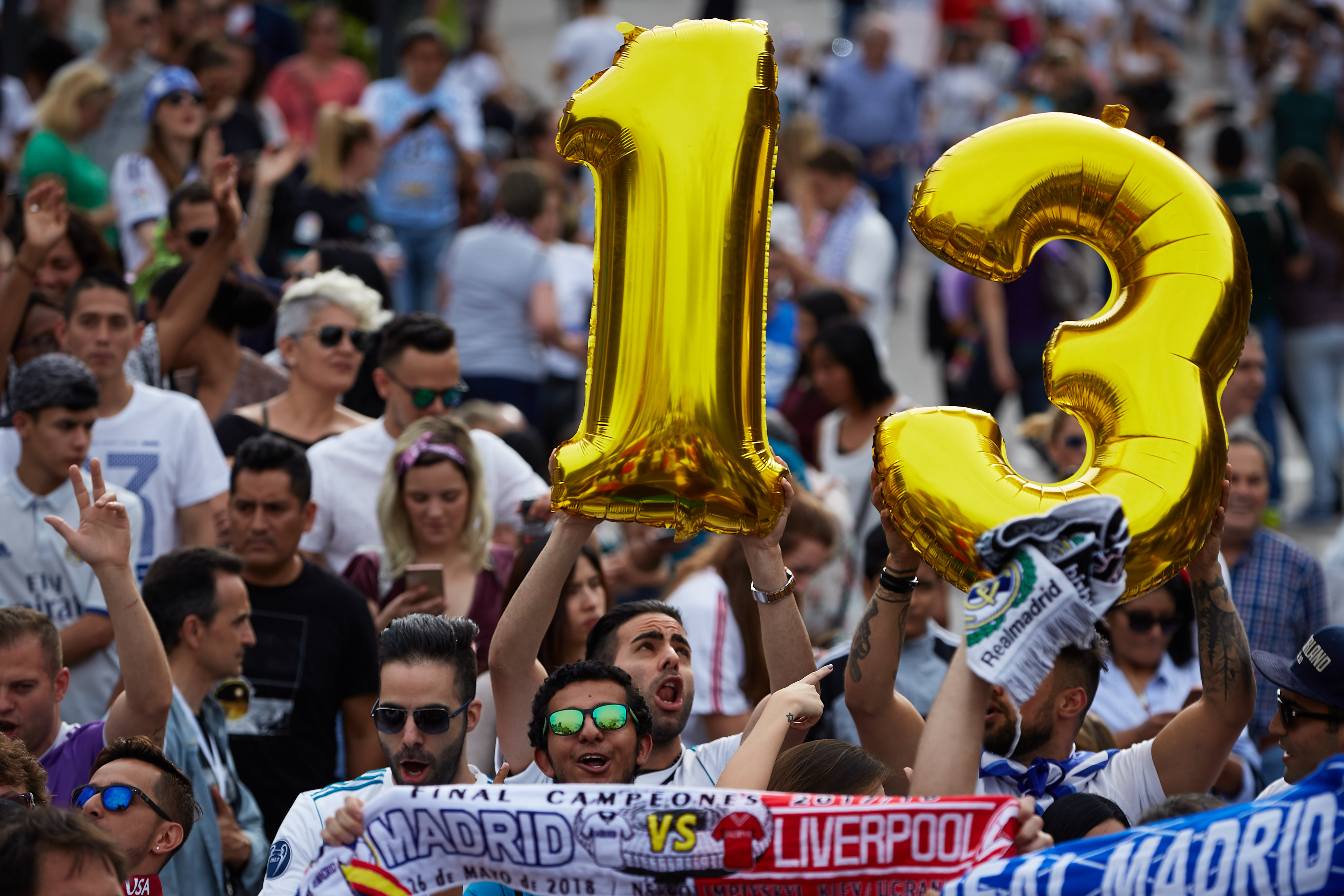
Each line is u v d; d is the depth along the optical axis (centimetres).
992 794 1240
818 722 1689
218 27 4712
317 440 2297
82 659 1873
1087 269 3628
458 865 1135
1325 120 5578
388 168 3997
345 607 1888
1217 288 1113
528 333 3478
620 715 1260
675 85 1162
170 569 1697
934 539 1099
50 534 1881
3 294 2212
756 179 1164
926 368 5197
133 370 2323
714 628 1959
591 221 4981
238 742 1817
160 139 3231
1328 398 3912
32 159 3331
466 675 1350
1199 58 8738
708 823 1103
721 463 1173
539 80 7888
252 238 3153
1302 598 2244
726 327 1157
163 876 1530
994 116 6372
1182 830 1034
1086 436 1143
